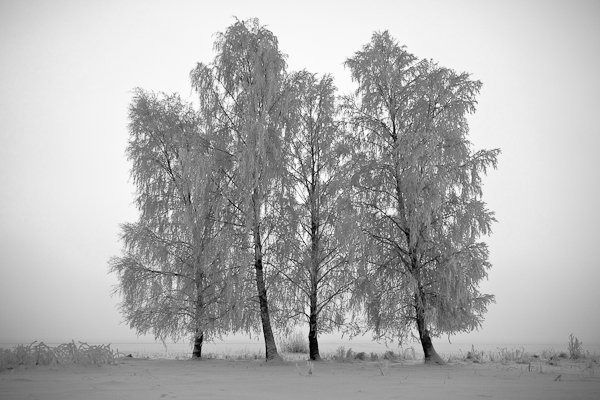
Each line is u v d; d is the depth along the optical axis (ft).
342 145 55.88
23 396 21.84
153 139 61.77
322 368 42.16
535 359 56.13
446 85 53.21
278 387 26.73
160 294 54.85
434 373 36.83
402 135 52.90
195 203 53.57
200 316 53.62
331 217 54.29
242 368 41.60
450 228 49.39
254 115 55.21
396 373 36.88
